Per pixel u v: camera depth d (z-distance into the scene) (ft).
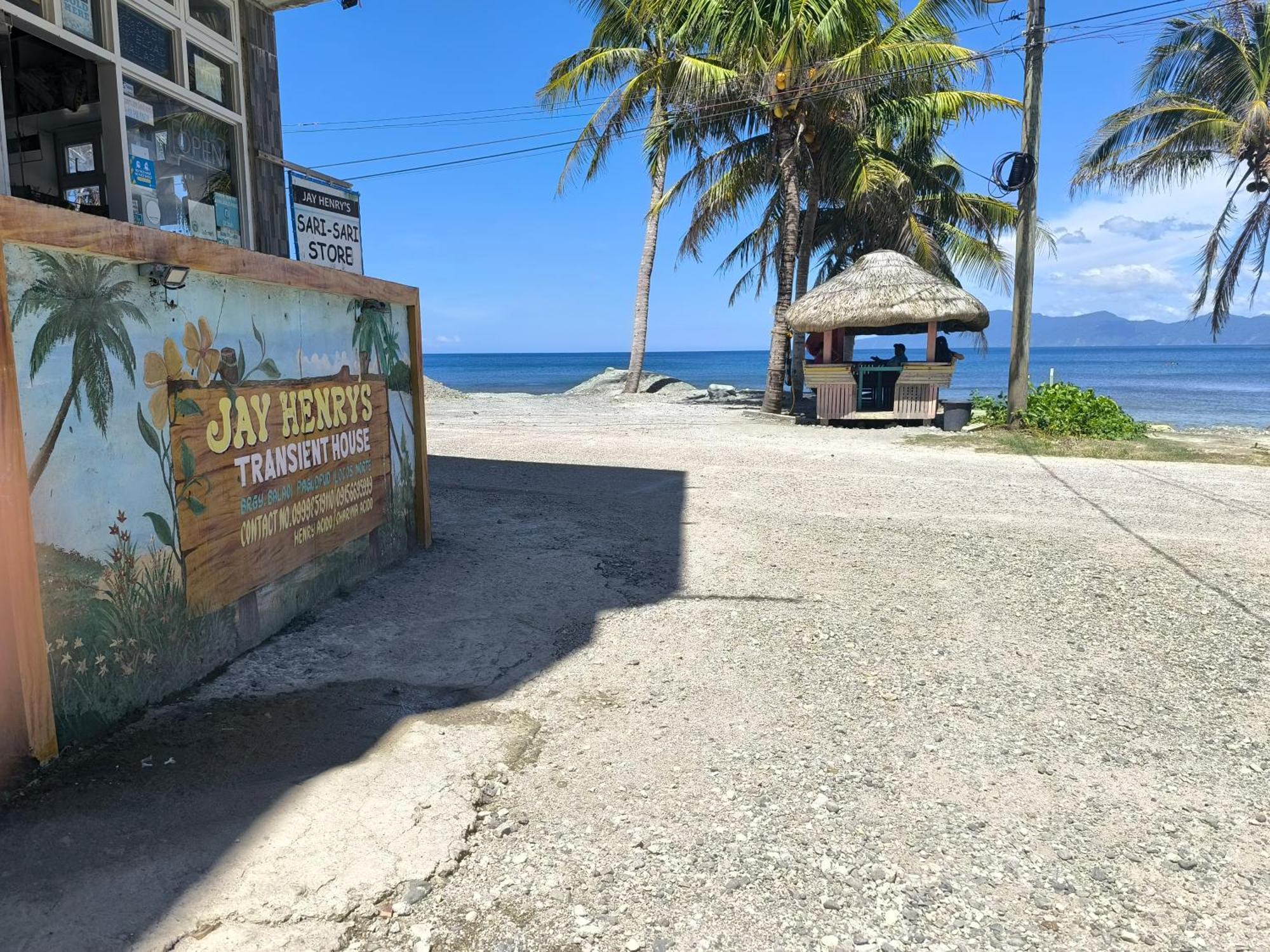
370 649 13.42
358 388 16.28
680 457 37.78
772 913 7.69
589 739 10.98
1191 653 14.40
